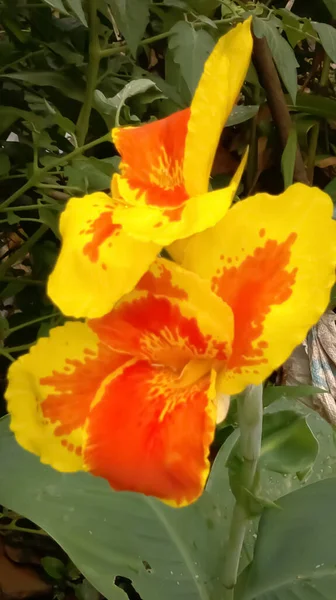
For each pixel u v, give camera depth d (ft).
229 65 0.83
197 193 0.86
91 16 1.60
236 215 0.82
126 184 0.91
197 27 1.65
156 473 0.84
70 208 0.91
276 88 1.93
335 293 1.72
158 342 0.91
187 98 1.70
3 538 1.80
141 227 0.79
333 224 0.79
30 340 1.97
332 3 1.71
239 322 0.83
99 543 1.27
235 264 0.83
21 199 1.91
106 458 0.87
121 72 1.95
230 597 1.28
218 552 1.36
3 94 1.89
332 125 2.35
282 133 1.98
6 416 1.44
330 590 1.22
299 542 1.28
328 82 2.38
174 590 1.28
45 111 1.88
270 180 2.29
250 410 1.03
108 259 0.81
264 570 1.28
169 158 0.90
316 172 2.40
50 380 0.99
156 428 0.87
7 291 1.85
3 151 1.84
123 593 1.18
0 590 1.69
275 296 0.81
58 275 0.83
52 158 1.58
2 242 2.12
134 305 0.89
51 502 1.31
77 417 0.98
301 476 1.39
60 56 1.82
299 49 2.39
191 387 0.89
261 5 1.73
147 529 1.34
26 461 1.38
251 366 0.82
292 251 0.80
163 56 2.10
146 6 1.51
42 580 1.73
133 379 0.93
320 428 1.71
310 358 2.00
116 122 1.43
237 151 2.24
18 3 1.75
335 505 1.31
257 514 1.14
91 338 0.98
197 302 0.84
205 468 0.82
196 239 0.84
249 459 1.09
